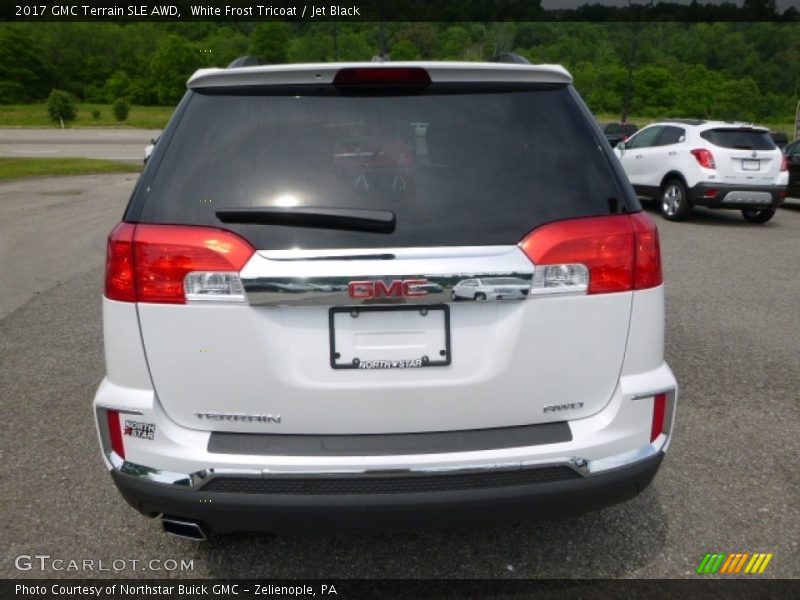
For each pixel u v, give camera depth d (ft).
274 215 6.58
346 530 6.89
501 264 6.61
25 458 11.06
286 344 6.71
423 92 7.23
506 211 6.79
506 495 6.81
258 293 6.56
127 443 7.02
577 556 8.75
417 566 8.58
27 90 294.66
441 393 6.85
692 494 10.12
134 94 254.47
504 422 7.00
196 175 6.88
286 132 7.03
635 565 8.56
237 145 6.99
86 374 14.69
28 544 8.92
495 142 7.07
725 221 39.91
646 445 7.30
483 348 6.81
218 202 6.75
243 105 7.19
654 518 9.55
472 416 6.94
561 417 7.10
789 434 12.01
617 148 44.32
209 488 6.81
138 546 8.92
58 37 317.63
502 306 6.77
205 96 7.29
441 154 6.98
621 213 7.06
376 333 6.71
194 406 6.92
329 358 6.73
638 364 7.20
